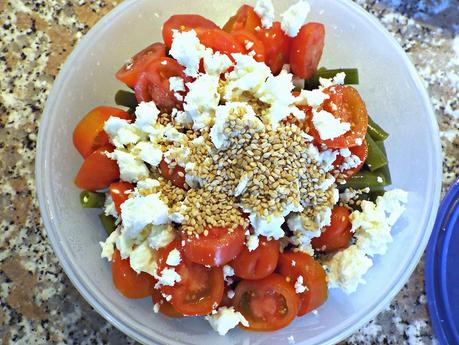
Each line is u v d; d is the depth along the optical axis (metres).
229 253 0.20
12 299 0.24
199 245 0.20
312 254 0.22
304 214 0.21
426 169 0.24
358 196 0.22
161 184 0.21
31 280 0.24
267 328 0.22
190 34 0.20
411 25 0.26
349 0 0.24
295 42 0.22
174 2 0.25
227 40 0.21
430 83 0.26
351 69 0.23
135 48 0.24
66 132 0.23
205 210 0.20
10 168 0.25
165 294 0.21
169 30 0.22
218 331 0.21
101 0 0.26
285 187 0.20
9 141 0.25
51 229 0.22
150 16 0.24
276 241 0.21
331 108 0.21
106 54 0.24
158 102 0.22
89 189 0.22
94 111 0.22
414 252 0.23
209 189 0.21
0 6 0.26
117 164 0.22
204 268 0.21
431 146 0.24
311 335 0.23
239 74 0.21
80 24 0.26
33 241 0.25
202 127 0.21
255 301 0.22
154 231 0.21
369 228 0.22
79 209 0.23
